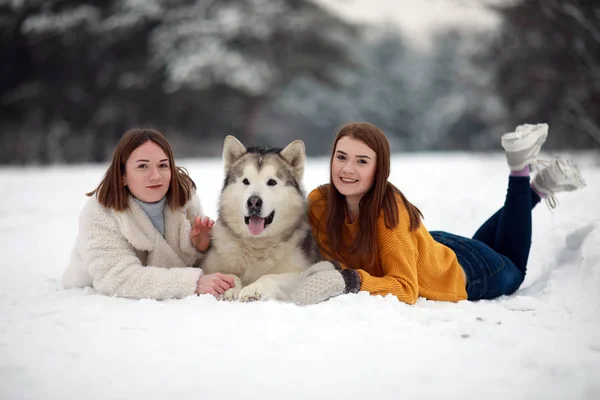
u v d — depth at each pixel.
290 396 2.22
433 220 6.07
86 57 33.16
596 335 2.81
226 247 4.14
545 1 15.76
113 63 34.19
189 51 32.69
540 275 4.58
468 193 8.46
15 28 32.28
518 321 3.10
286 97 42.22
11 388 2.25
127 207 3.87
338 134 3.94
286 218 4.18
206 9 34.22
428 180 11.02
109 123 32.75
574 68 16.91
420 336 2.81
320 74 38.06
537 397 2.22
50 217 8.21
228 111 34.72
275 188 4.14
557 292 3.90
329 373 2.40
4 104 31.92
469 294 4.08
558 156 4.63
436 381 2.34
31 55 32.91
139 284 3.66
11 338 2.76
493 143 29.61
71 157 33.09
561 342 2.71
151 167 3.87
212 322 3.04
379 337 2.78
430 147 48.06
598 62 16.06
